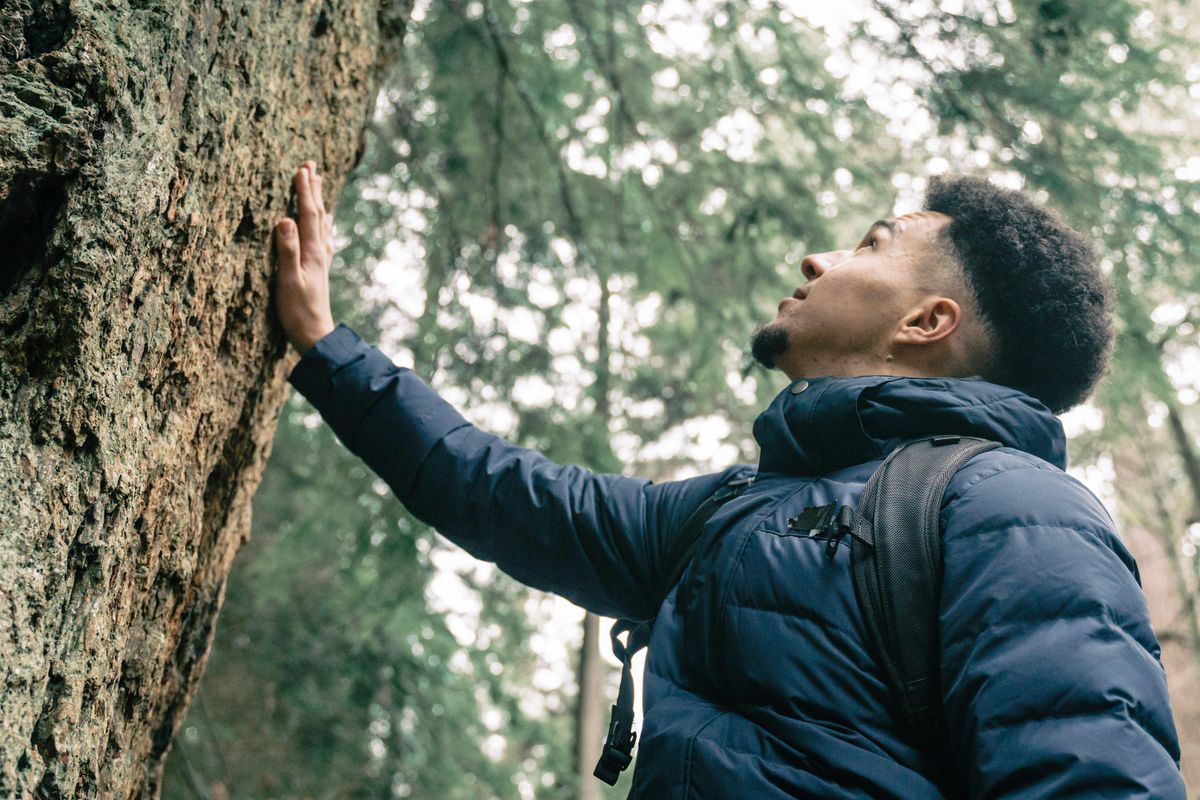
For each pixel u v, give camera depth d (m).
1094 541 1.10
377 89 2.10
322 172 1.82
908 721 1.08
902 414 1.31
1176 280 3.97
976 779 1.00
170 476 1.35
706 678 1.20
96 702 1.16
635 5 4.08
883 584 1.12
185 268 1.29
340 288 4.41
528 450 1.76
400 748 5.52
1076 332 1.51
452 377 4.43
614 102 4.20
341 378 1.73
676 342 5.21
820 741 1.06
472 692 6.01
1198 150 3.96
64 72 1.06
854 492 1.23
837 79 4.00
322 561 4.88
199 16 1.28
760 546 1.22
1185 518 7.38
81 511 1.07
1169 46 3.84
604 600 1.66
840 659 1.11
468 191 4.44
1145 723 0.98
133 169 1.12
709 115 4.29
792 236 4.25
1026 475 1.17
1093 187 3.74
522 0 4.21
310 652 5.30
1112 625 1.03
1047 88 3.67
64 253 1.05
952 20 3.66
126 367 1.16
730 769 1.07
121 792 1.42
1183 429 7.17
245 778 5.55
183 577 1.46
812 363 1.56
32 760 0.97
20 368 1.03
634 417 5.21
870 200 4.36
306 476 4.90
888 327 1.52
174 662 1.62
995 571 1.08
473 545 1.72
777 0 3.92
